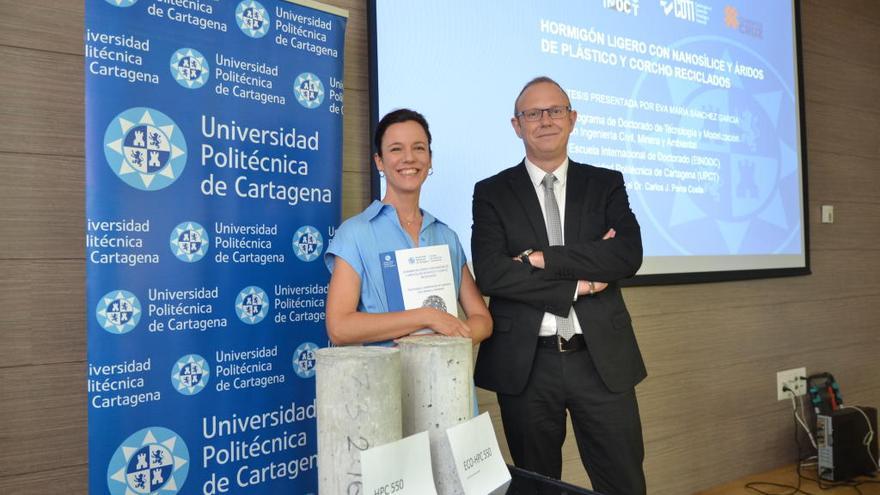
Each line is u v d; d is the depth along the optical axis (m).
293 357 1.88
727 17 3.21
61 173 1.73
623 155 2.79
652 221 2.86
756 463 3.22
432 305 1.51
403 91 2.24
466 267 1.79
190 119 1.70
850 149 3.76
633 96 2.84
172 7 1.68
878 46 3.87
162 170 1.65
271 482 1.82
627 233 1.83
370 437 0.78
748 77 3.27
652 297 2.87
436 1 2.32
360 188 2.22
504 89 2.46
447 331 1.42
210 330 1.72
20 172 1.68
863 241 3.79
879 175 3.87
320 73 1.95
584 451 1.87
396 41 2.23
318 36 1.95
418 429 0.90
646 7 2.91
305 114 1.91
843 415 3.13
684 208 2.97
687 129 3.01
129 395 1.59
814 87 3.61
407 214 1.65
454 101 2.34
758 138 3.29
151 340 1.63
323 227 1.94
